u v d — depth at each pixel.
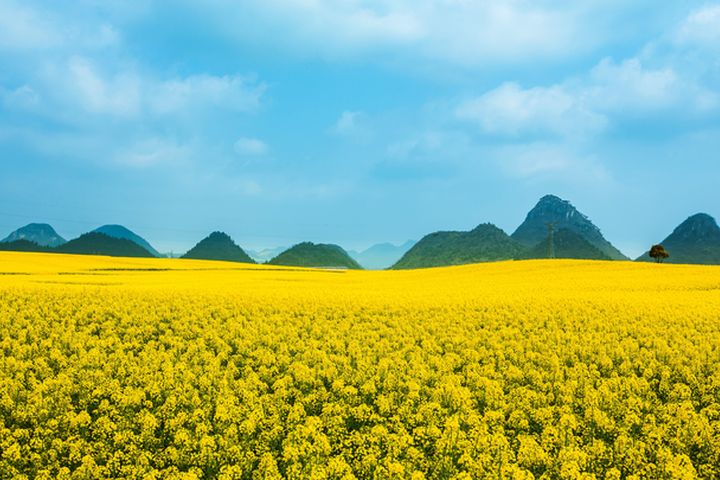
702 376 13.02
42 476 8.26
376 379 12.61
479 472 8.03
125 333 18.86
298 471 8.09
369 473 8.42
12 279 40.56
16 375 12.77
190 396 11.38
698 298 28.03
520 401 11.15
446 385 11.62
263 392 12.23
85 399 11.38
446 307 24.36
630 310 22.72
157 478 8.38
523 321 20.53
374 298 27.80
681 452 8.84
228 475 7.98
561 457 8.29
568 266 62.53
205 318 21.36
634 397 11.21
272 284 43.16
